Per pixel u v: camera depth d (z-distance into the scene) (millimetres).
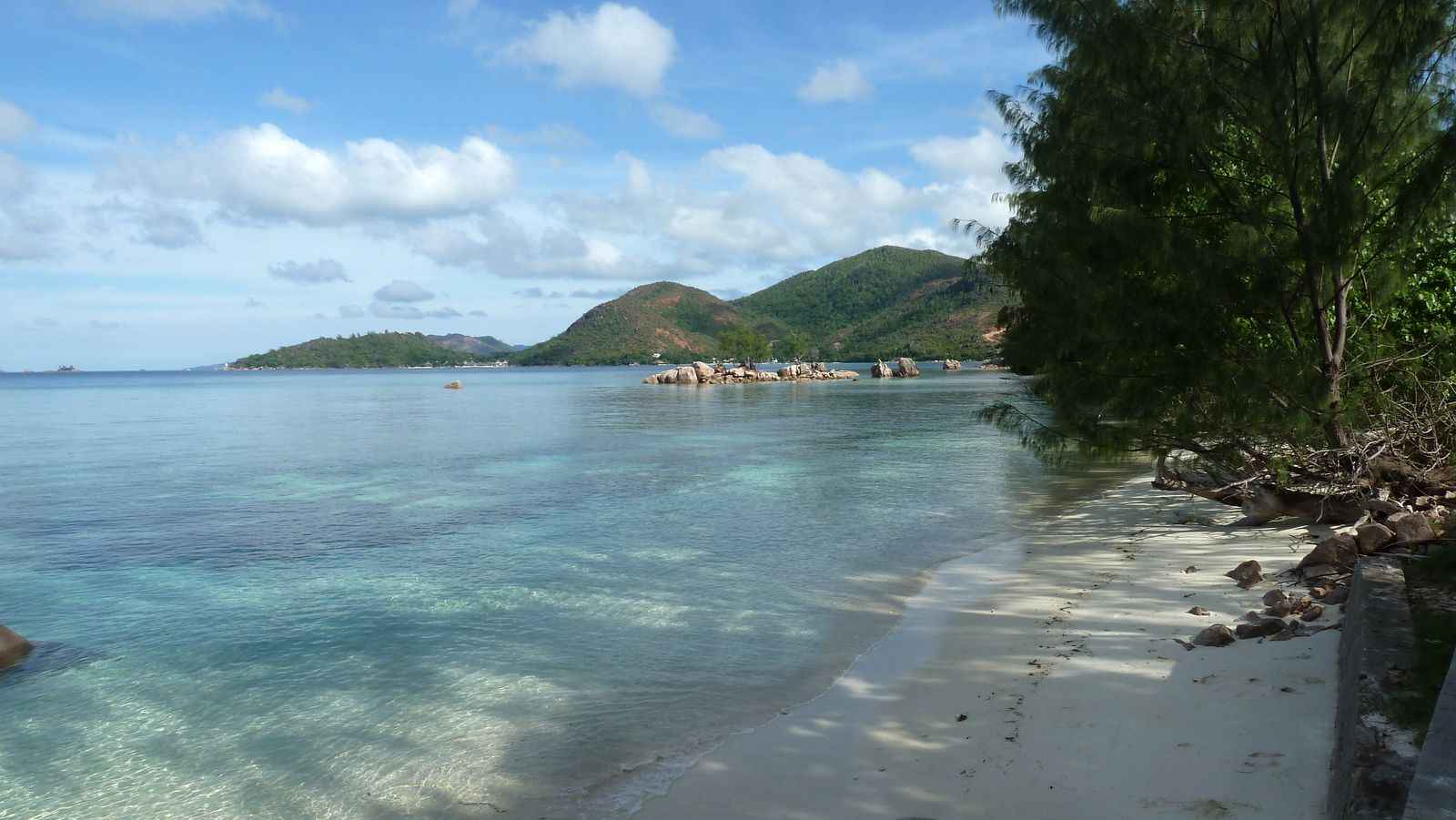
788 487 20094
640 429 41250
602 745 6055
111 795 5555
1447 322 12289
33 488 22172
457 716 6699
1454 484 10625
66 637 9062
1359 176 10023
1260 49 10242
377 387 134875
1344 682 5234
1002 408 12695
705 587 10680
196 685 7547
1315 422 10281
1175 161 10805
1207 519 12945
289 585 11305
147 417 58625
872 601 9820
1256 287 10164
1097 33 10742
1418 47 9047
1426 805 2750
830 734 5996
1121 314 10375
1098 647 7273
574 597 10312
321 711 6906
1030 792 4805
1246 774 4625
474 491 20391
